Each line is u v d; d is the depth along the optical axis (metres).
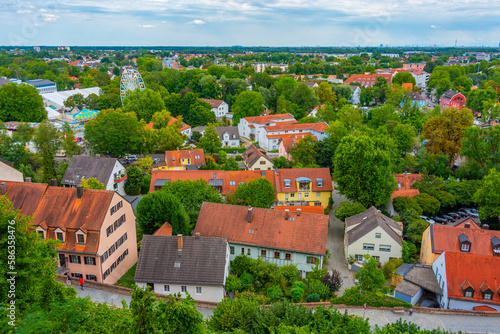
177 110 162.88
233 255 58.38
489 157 92.38
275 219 58.88
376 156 72.19
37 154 97.50
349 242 60.41
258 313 32.97
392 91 186.88
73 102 181.00
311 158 100.88
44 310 26.02
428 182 84.31
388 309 43.56
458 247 56.22
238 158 120.94
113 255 51.25
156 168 99.50
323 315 32.59
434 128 108.25
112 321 25.41
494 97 181.75
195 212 63.59
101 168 83.88
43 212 49.62
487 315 42.91
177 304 23.97
